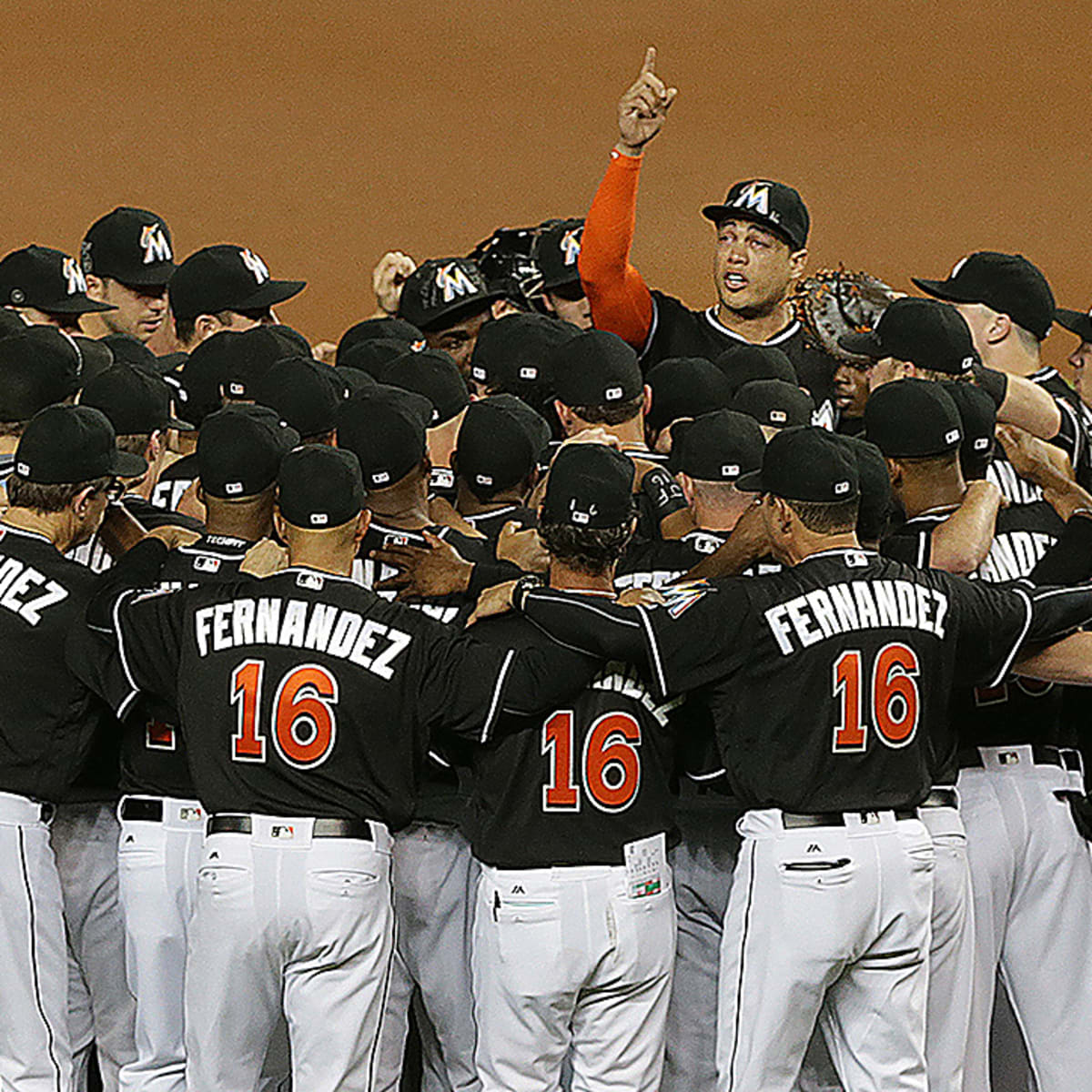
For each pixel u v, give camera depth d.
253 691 20.62
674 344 33.03
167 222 62.59
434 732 22.22
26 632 21.84
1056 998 23.44
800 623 20.91
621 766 21.20
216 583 21.44
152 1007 22.38
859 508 21.91
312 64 65.19
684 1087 23.91
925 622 21.27
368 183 64.50
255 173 63.78
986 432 24.06
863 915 20.64
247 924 20.34
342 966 20.72
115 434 23.94
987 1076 23.38
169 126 63.50
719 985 22.14
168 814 22.27
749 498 24.00
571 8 67.19
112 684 21.42
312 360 24.78
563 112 66.38
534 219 64.94
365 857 20.69
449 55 66.25
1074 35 66.75
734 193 33.12
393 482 22.97
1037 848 23.28
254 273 31.73
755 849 21.16
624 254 30.08
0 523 22.70
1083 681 22.36
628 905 20.97
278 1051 23.20
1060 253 64.94
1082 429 27.53
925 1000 21.33
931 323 25.62
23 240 61.22
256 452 22.28
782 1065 20.98
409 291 33.69
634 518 21.67
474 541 23.88
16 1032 21.45
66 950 23.05
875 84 66.88
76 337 28.73
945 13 67.25
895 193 65.75
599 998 21.27
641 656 20.70
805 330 33.75
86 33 63.59
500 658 20.86
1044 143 66.06
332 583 21.19
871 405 23.77
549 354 28.66
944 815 21.83
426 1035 24.33
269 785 20.59
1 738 21.75
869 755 20.91
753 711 21.03
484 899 21.33
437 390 26.55
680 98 66.62
